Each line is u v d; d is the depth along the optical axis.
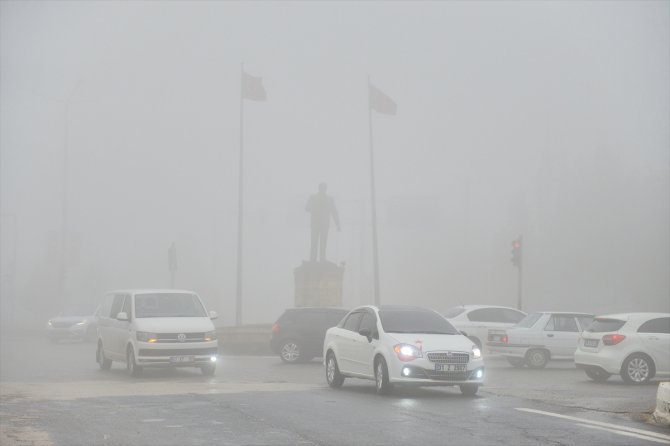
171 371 41.19
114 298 41.59
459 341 28.23
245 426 20.95
